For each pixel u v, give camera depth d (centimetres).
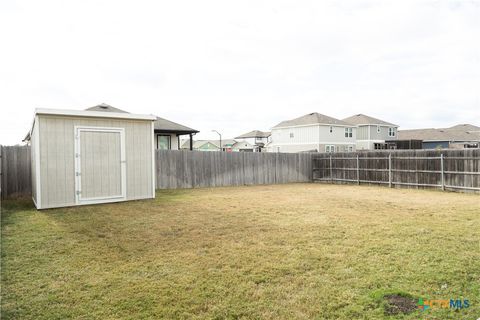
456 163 1159
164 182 1295
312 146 3328
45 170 792
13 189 1033
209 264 379
